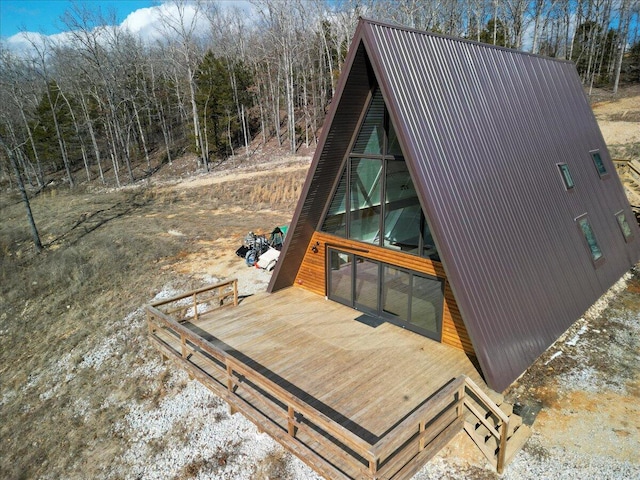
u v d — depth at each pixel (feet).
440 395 22.56
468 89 33.94
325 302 40.32
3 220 103.81
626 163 73.56
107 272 60.75
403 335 33.55
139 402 34.45
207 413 31.32
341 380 28.30
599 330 35.60
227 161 147.74
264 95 171.53
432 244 30.30
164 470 27.66
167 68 198.39
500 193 32.22
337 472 21.11
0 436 35.76
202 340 29.78
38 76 171.63
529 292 31.17
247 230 73.72
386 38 28.73
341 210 37.01
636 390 28.55
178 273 56.85
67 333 48.57
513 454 23.80
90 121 148.36
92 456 30.58
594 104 131.23
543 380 29.86
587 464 23.34
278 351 32.22
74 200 114.73
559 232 37.01
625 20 155.02
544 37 174.19
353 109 31.78
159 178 143.02
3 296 61.26
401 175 31.01
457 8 163.53
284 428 24.67
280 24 149.18
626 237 47.65
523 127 38.37
